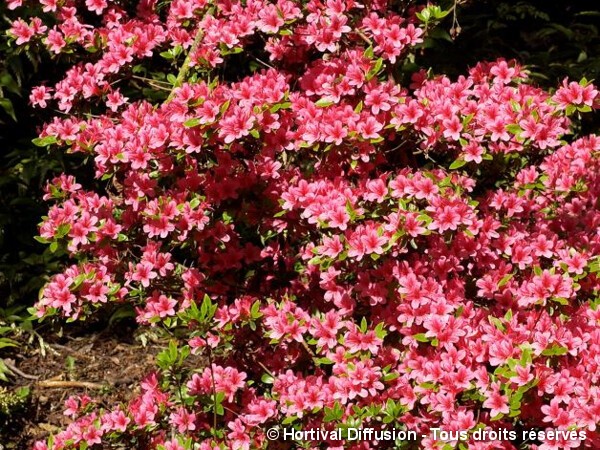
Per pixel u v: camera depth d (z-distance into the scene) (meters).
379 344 3.00
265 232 3.49
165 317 3.36
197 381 3.28
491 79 3.52
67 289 3.17
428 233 2.90
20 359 4.36
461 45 5.44
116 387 4.23
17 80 4.70
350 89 3.12
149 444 3.37
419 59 5.33
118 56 3.42
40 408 4.08
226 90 3.19
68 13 3.57
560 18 6.18
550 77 5.51
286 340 3.16
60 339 4.51
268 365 3.42
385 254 3.09
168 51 3.48
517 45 5.97
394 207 3.05
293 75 3.52
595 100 3.03
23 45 3.56
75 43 3.54
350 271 3.17
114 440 3.32
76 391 4.20
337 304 3.14
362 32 3.30
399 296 3.06
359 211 2.99
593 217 3.26
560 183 3.27
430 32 3.38
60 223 3.19
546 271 2.95
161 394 3.42
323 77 3.24
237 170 3.26
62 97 3.45
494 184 3.52
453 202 2.93
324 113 3.14
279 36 3.44
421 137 3.15
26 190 4.72
